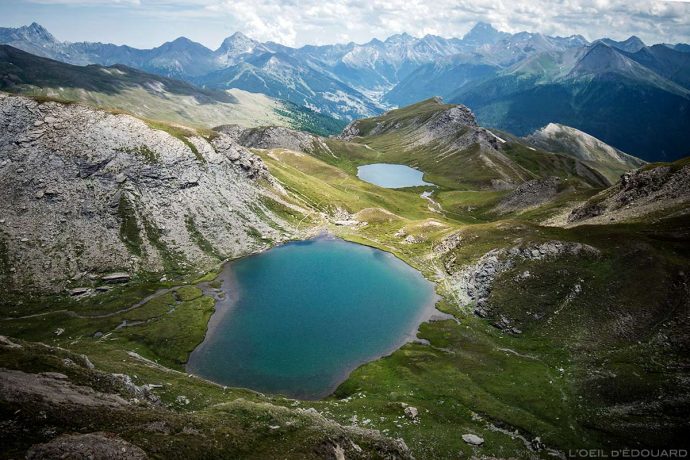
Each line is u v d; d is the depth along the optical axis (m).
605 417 72.62
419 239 181.88
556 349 96.56
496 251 135.25
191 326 111.88
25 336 103.00
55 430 38.66
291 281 143.25
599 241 121.19
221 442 44.16
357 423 69.44
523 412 76.06
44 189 145.00
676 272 101.19
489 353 98.75
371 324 115.44
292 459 44.06
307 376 91.75
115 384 55.53
